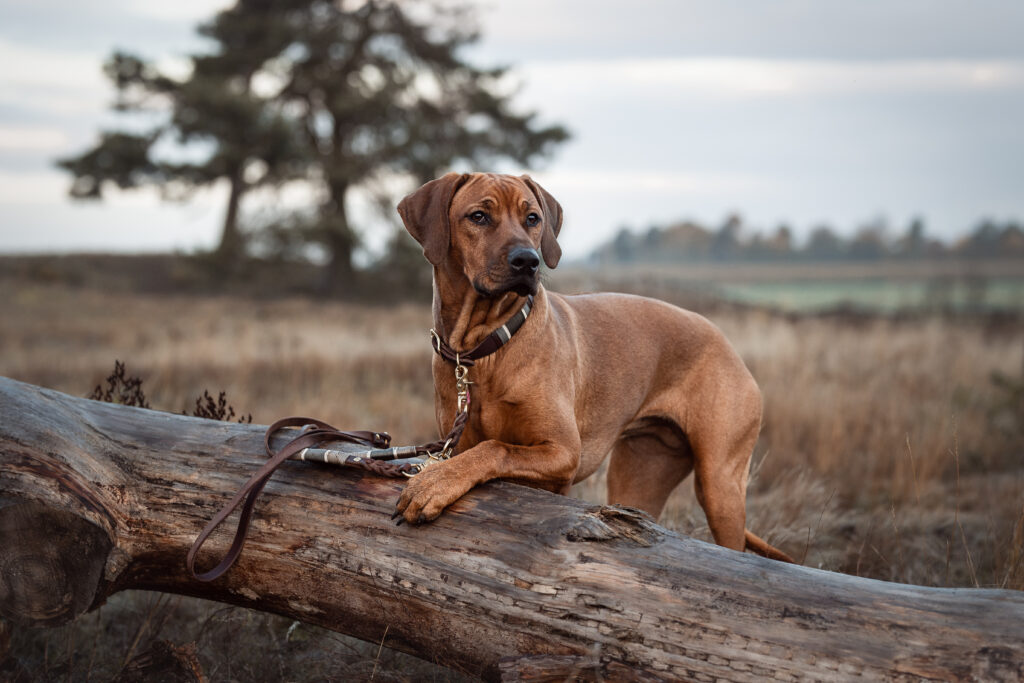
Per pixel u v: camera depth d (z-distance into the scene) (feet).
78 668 10.32
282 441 9.93
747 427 13.70
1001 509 17.11
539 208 11.59
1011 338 48.80
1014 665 6.54
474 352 10.91
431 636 8.39
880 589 7.25
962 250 347.97
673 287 70.59
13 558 8.80
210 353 39.34
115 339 50.06
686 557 7.74
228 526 9.21
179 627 11.66
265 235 97.14
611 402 12.89
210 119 94.02
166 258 133.18
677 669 7.29
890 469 21.12
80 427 9.75
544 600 7.74
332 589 8.79
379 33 104.42
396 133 101.96
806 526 15.97
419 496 8.47
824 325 54.90
